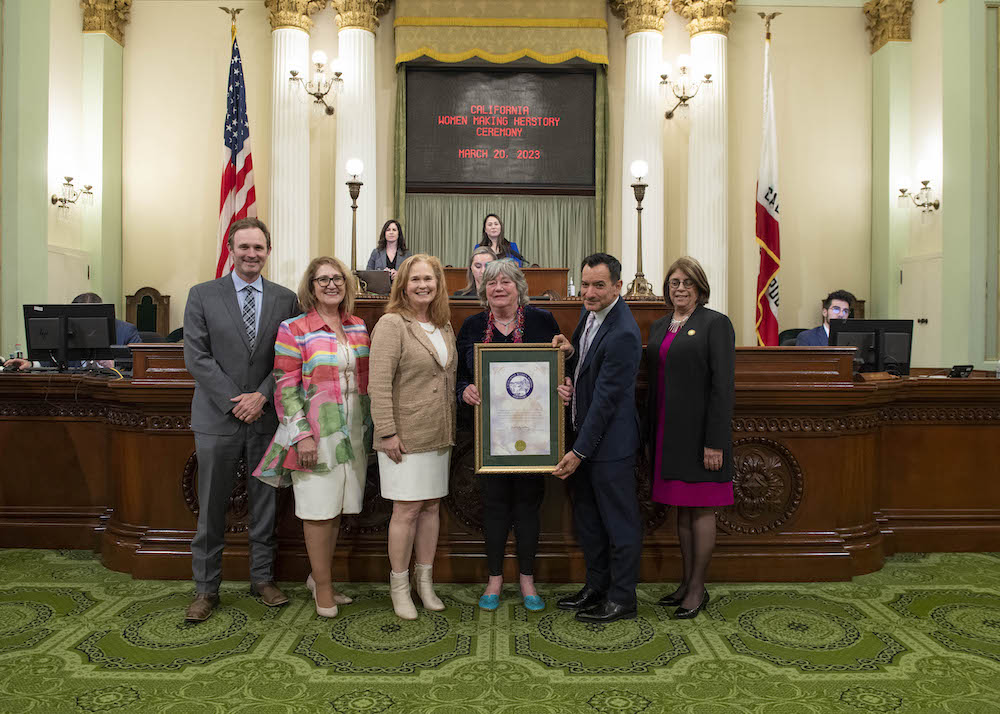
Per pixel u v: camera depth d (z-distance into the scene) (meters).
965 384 4.05
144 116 9.47
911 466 4.12
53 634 2.87
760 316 8.80
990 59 7.23
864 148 9.74
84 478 4.08
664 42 9.56
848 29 9.73
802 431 3.58
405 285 3.03
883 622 3.03
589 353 3.04
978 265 7.23
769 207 8.83
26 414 4.08
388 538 3.23
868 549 3.67
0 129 6.76
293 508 3.58
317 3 9.23
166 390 3.47
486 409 2.99
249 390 3.07
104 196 9.05
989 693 2.42
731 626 2.98
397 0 9.32
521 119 9.57
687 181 9.56
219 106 9.49
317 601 3.06
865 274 9.77
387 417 2.91
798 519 3.59
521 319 3.14
